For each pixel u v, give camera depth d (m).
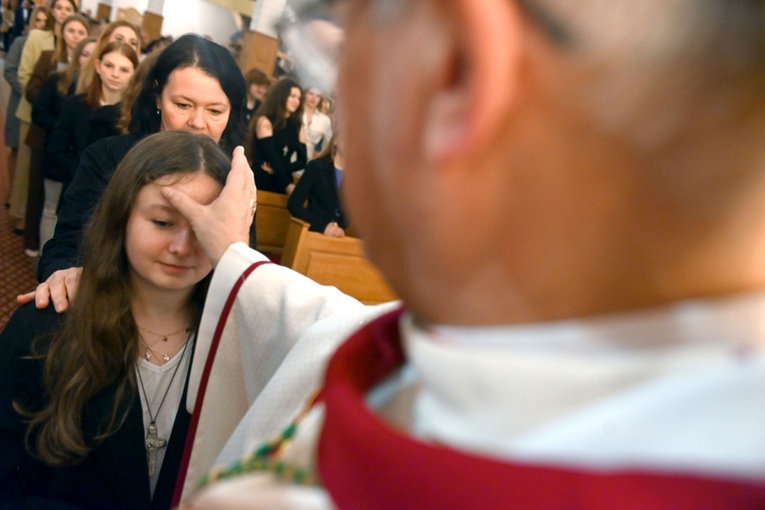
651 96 0.27
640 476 0.27
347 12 0.34
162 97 2.00
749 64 0.26
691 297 0.29
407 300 0.36
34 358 1.20
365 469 0.33
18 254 4.29
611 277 0.29
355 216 0.36
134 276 1.22
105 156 1.92
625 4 0.26
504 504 0.29
